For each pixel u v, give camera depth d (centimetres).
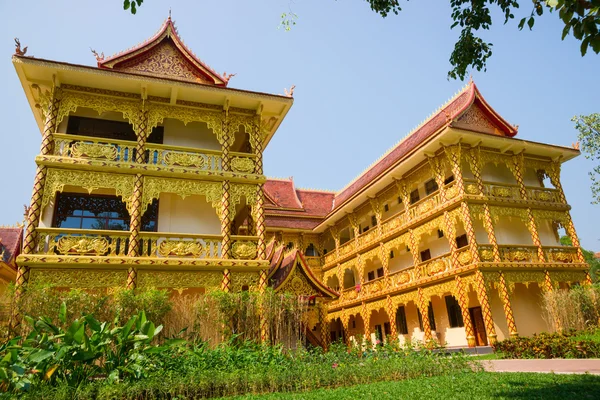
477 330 2091
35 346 868
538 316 2105
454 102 2445
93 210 1554
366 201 2861
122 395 761
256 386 887
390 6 845
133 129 1584
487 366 1277
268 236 3244
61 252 1334
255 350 1150
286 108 1727
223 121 1680
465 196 1995
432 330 2384
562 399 664
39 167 1398
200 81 1725
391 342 1377
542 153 2288
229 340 1159
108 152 1482
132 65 1655
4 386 746
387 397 750
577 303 1756
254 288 1507
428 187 2466
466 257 1956
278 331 1336
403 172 2459
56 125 1468
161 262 1402
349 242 3027
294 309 1412
